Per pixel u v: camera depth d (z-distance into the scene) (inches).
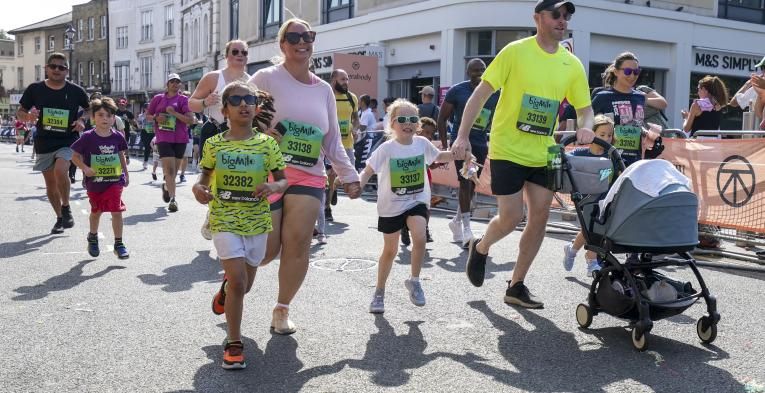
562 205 374.3
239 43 300.4
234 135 165.0
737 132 316.5
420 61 850.8
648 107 329.1
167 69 1943.9
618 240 179.3
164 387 148.3
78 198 521.3
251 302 215.9
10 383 150.0
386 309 210.4
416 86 877.8
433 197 480.1
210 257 289.4
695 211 178.1
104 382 151.0
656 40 845.8
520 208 209.3
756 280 252.7
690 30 874.8
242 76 304.3
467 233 313.9
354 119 382.6
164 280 246.4
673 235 175.6
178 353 169.9
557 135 382.9
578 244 251.0
